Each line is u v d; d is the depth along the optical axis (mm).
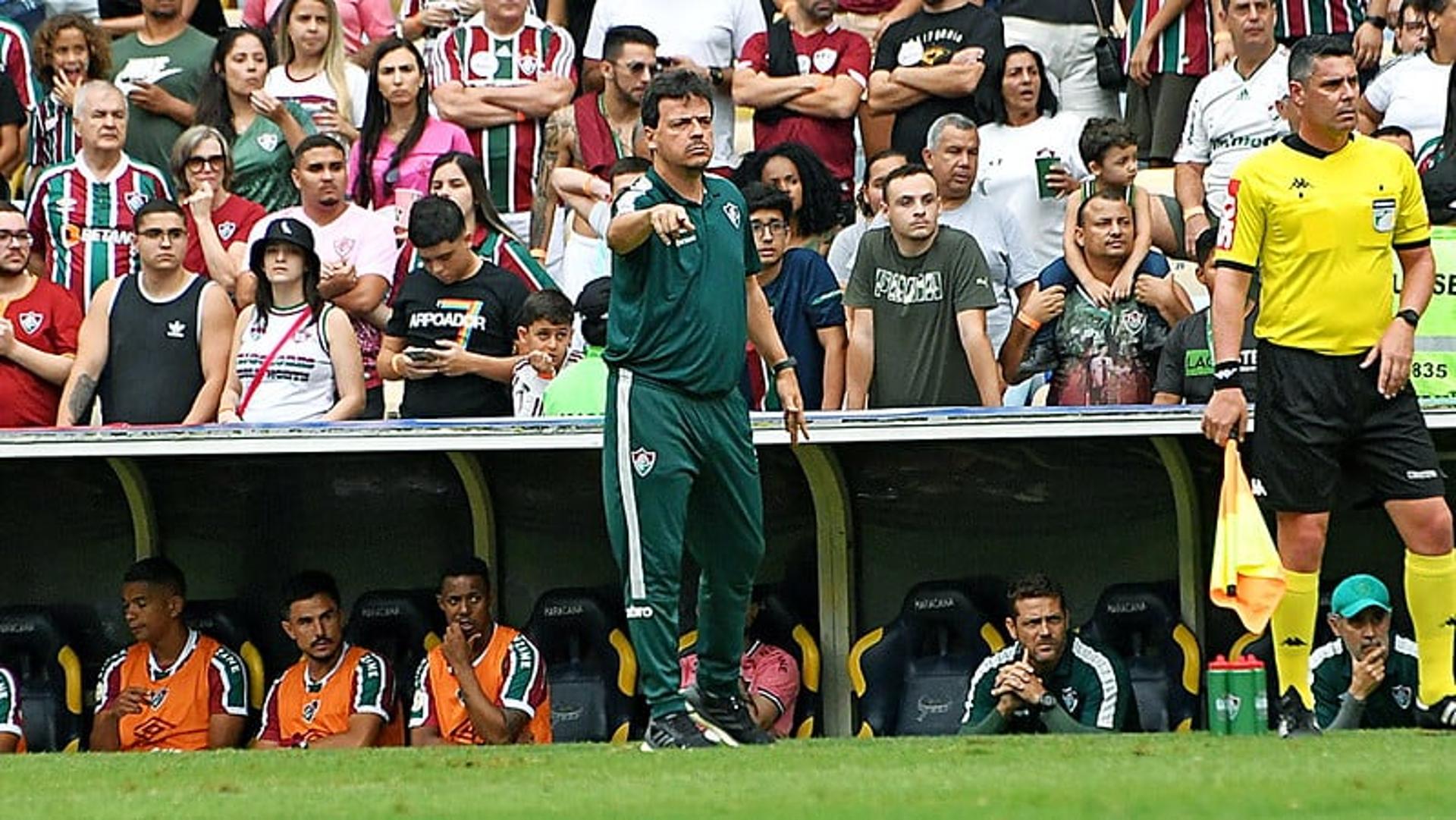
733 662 28359
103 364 39781
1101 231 38406
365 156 45094
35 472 39844
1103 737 29016
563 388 36688
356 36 50094
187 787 23328
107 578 39938
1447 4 42438
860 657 36375
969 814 18469
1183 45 46406
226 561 39688
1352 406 26938
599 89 47094
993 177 43719
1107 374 38375
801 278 38781
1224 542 26281
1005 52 44469
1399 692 33094
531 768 24875
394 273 41812
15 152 47812
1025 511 37594
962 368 38656
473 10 49656
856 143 48062
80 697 39125
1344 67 26219
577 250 43719
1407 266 27203
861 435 34219
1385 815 18188
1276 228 26703
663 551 26750
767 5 50750
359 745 35625
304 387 38938
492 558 38906
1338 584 34781
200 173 43594
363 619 37812
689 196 26750
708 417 26922
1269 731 28609
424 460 39531
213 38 48844
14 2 51531
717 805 19688
